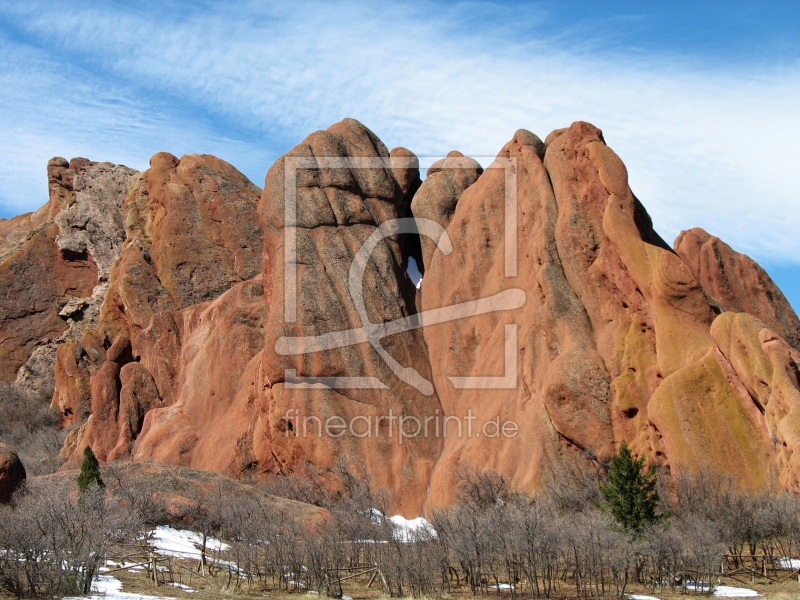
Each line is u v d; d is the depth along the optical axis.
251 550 33.25
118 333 91.56
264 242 61.00
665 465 41.12
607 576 33.16
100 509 31.67
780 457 37.12
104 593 26.89
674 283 44.53
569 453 45.56
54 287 108.88
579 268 50.28
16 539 26.83
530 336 50.72
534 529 32.72
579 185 52.28
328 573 31.42
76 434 77.94
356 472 51.25
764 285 61.38
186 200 89.00
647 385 44.25
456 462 50.03
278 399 53.91
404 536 38.50
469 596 31.47
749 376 39.38
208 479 45.47
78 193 110.19
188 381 69.88
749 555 33.91
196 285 86.19
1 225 125.31
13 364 105.81
